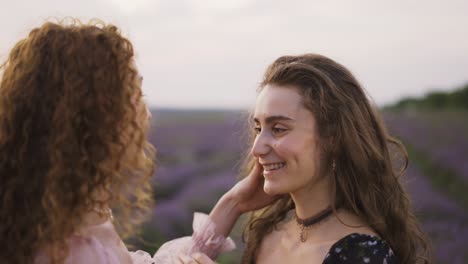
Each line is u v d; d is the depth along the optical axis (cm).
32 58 195
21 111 192
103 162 195
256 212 271
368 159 229
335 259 215
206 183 1090
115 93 197
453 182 1065
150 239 793
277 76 227
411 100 3275
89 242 195
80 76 193
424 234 261
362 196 229
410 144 1477
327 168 229
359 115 229
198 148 1634
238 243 569
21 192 189
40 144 190
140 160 209
